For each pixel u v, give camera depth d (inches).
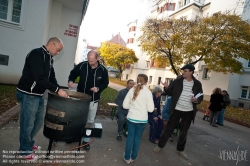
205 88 727.7
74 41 376.2
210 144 194.9
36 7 279.0
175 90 139.7
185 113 140.6
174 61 615.2
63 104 93.2
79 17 372.2
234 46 480.1
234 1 634.8
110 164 115.1
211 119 312.2
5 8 267.6
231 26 499.8
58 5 334.3
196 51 503.8
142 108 114.0
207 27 519.2
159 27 585.3
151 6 397.7
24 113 92.5
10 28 270.8
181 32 553.0
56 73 370.9
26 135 95.2
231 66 515.2
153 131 167.3
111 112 229.0
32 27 280.5
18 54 280.2
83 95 114.0
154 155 141.5
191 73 138.5
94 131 107.3
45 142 130.0
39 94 94.6
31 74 89.9
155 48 604.7
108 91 532.7
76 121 97.7
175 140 186.7
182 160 141.3
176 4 983.6
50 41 93.8
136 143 116.6
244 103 649.0
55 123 94.5
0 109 169.3
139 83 118.5
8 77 280.5
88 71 123.5
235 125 362.0
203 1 883.4
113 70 2167.8
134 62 1333.7
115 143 151.3
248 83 645.9
